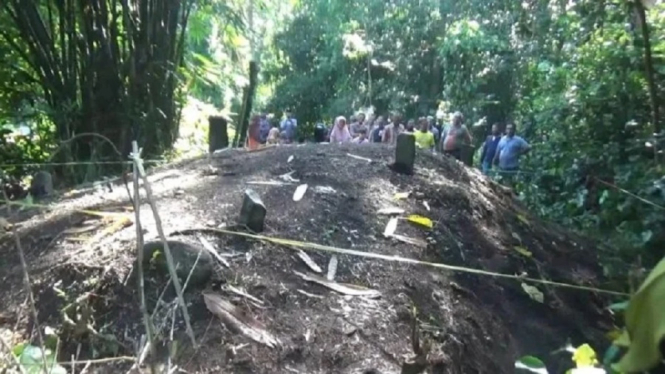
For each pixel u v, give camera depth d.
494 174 9.52
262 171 4.57
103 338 2.78
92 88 7.02
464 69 17.33
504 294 4.12
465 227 4.48
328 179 4.43
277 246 3.40
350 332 2.90
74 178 6.47
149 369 2.59
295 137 14.68
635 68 7.34
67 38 7.24
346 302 3.11
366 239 3.70
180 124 8.30
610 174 7.28
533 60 12.77
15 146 7.02
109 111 7.00
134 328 2.85
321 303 3.07
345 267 3.38
